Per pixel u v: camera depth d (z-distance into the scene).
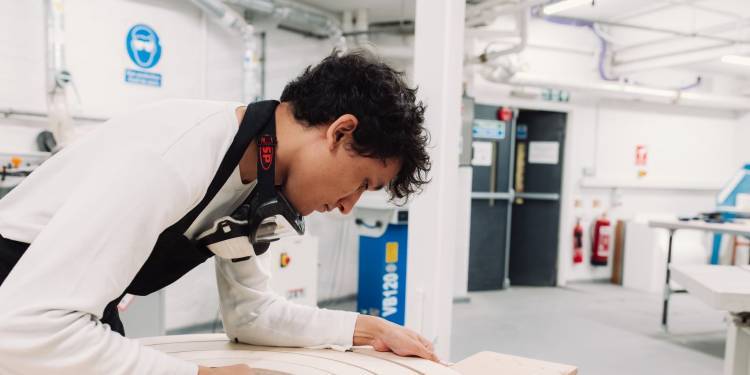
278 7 3.31
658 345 3.39
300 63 3.93
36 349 0.47
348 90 0.62
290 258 2.93
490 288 4.89
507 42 4.72
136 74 3.02
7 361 0.48
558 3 3.28
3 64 2.51
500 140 4.78
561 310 4.23
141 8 3.02
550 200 5.14
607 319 3.99
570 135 5.09
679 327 3.82
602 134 5.31
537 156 5.16
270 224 0.67
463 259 4.40
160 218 0.54
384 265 3.39
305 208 0.71
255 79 3.48
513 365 0.92
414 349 0.92
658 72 5.54
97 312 0.51
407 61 4.19
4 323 0.46
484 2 3.57
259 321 0.93
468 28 4.04
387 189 0.72
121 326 0.82
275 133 0.65
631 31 4.95
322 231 4.05
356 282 4.34
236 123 0.65
